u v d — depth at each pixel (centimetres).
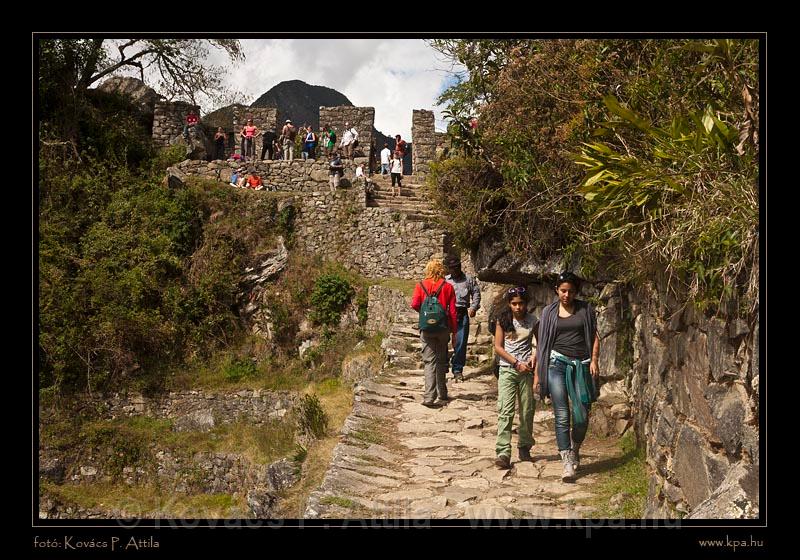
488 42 966
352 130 2833
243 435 2000
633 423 765
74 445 1995
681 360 554
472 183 1113
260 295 2389
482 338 1340
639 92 611
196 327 2320
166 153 2842
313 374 2166
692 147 495
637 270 699
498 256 1082
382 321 2153
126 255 2367
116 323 2200
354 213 2491
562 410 666
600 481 665
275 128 3038
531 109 930
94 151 2678
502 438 716
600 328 870
